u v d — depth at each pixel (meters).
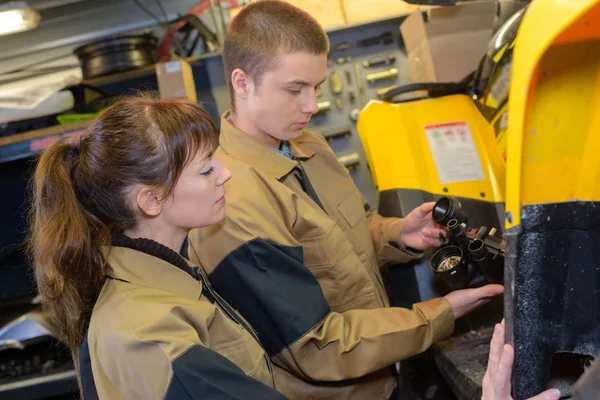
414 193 1.94
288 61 1.42
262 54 1.43
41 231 1.08
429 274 1.83
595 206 0.92
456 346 1.57
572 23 0.77
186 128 1.10
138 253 1.09
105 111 1.13
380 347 1.35
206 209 1.15
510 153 0.89
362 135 2.10
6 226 3.10
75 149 1.12
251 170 1.46
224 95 2.89
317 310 1.37
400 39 2.82
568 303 0.97
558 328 0.97
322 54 1.46
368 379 1.54
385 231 1.82
